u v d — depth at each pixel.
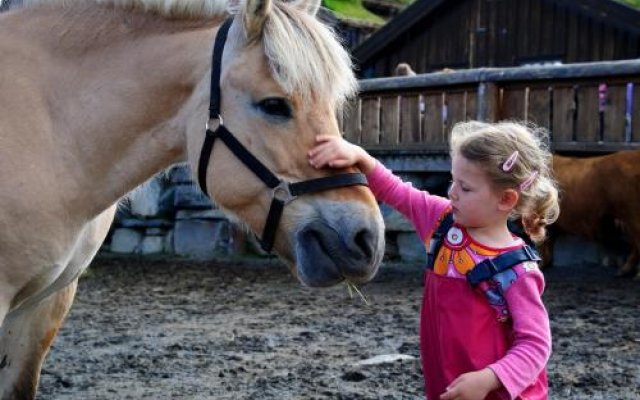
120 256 10.15
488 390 1.82
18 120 2.29
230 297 6.85
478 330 1.96
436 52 12.81
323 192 2.18
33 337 2.67
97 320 5.77
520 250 1.96
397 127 8.62
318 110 2.19
